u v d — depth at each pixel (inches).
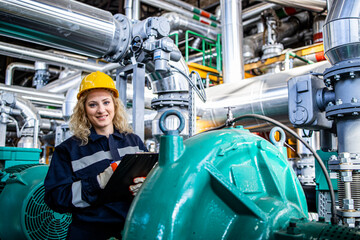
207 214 42.0
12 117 201.8
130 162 61.6
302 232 40.3
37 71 344.2
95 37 107.1
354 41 80.7
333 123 93.4
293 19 258.5
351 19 81.5
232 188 41.0
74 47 109.2
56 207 67.4
